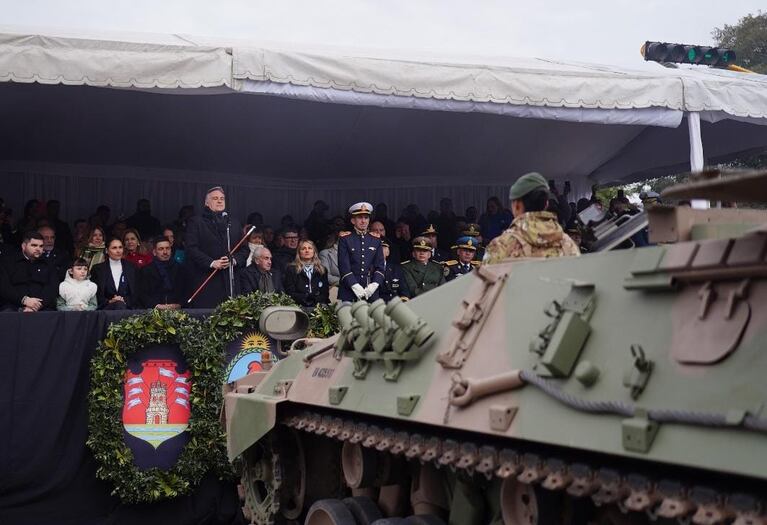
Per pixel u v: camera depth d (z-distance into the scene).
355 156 17.48
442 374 5.69
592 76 13.14
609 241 5.84
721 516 3.68
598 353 4.57
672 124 13.61
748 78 14.41
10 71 10.77
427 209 19.25
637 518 4.74
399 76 12.30
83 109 14.70
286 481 8.38
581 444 4.31
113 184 17.25
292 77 11.78
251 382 9.01
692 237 4.80
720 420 3.69
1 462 10.05
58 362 10.31
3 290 11.14
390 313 6.14
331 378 7.12
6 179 16.53
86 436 10.39
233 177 18.11
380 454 7.04
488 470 5.13
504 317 5.48
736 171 3.79
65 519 10.34
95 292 11.41
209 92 11.73
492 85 12.74
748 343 3.86
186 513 10.64
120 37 12.40
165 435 10.51
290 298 11.21
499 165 18.33
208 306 11.92
